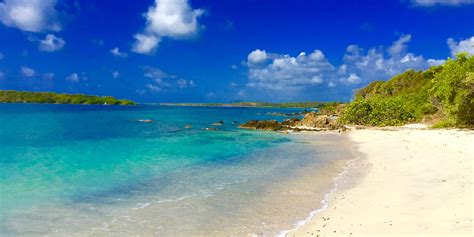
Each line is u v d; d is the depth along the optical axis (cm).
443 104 4394
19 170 1994
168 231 1124
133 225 1173
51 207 1345
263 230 1131
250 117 9769
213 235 1095
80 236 1074
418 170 1853
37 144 3180
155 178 1853
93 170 2034
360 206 1327
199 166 2209
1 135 3878
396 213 1181
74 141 3456
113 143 3353
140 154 2680
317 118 5581
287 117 10188
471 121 3916
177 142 3516
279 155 2684
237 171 2055
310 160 2445
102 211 1311
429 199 1294
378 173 1925
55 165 2169
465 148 2344
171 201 1445
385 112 5491
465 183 1444
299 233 1093
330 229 1099
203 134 4409
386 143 3106
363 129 4822
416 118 5419
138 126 5612
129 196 1512
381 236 974
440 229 958
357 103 5716
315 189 1636
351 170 2064
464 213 1062
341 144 3384
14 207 1333
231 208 1356
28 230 1111
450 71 4284
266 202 1433
